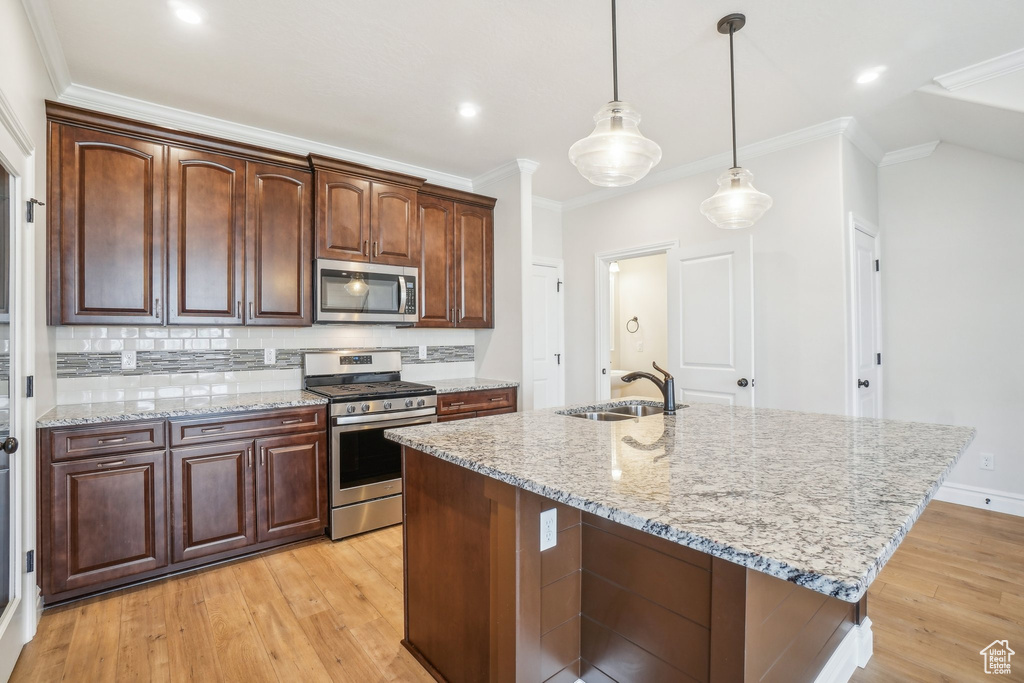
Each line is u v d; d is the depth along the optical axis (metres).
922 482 1.15
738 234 3.51
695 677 1.28
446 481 1.65
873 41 2.22
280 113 2.88
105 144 2.42
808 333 3.15
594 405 2.51
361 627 1.99
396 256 3.41
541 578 1.44
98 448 2.16
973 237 3.23
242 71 2.42
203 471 2.43
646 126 3.12
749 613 1.13
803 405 3.17
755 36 2.18
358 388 3.24
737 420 2.03
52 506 2.06
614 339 6.68
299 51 2.25
